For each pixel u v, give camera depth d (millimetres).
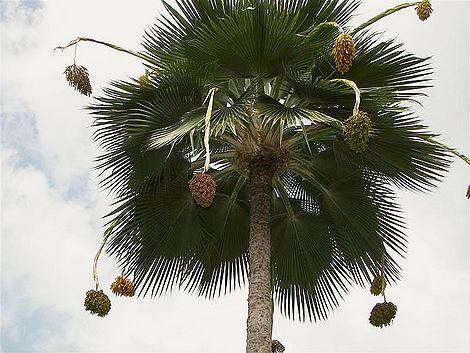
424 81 7730
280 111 7137
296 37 7277
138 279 8539
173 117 7754
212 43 7406
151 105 7715
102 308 7410
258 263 7496
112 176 8078
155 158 7941
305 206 8992
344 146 8156
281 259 9047
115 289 7559
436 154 7730
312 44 7434
